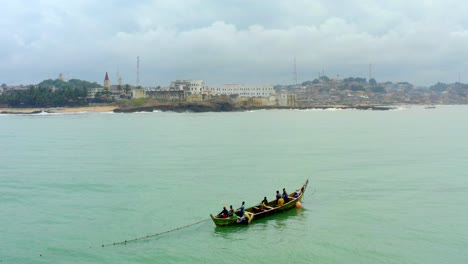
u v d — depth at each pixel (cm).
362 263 3341
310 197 5266
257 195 5400
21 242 3812
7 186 5866
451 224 4175
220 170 7031
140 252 3609
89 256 3538
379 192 5462
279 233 3997
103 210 4728
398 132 14512
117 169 7125
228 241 3822
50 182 6109
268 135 13362
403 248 3609
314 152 9231
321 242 3759
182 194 5412
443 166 7319
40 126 17438
